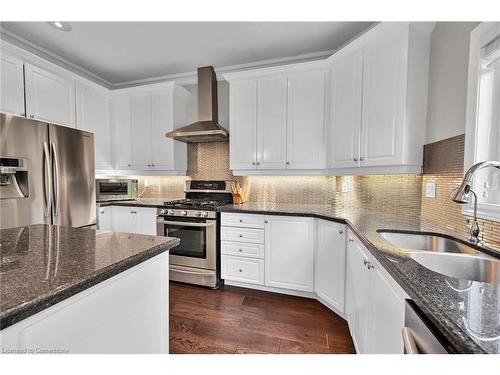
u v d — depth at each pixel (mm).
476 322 527
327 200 2709
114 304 822
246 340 1675
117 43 2480
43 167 2039
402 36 1691
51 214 2100
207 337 1707
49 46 2529
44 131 2047
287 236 2283
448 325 521
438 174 1618
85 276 686
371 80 1879
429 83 1740
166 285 1090
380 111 1822
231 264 2496
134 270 909
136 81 3438
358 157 1997
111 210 2988
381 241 1172
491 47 1178
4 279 659
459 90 1417
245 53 2691
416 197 1916
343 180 2574
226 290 2475
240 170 2703
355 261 1546
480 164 991
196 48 2578
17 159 1857
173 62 2898
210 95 2850
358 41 1935
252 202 3004
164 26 2189
